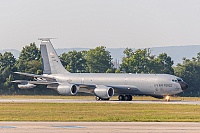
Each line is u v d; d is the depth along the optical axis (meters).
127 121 104.75
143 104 168.12
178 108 148.75
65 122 101.31
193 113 129.50
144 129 87.81
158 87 191.00
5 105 161.38
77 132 83.19
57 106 156.88
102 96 196.88
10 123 98.56
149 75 194.12
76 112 132.00
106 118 111.62
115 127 91.00
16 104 167.00
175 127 91.44
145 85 193.12
